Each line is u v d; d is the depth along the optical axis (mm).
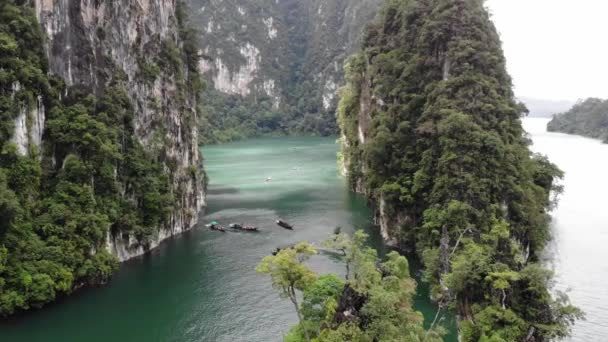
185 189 79750
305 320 37312
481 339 38500
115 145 60938
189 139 85562
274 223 81312
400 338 32094
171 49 78750
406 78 71250
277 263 36938
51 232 51438
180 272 60156
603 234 73312
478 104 59938
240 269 61000
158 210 68875
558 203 91688
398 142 67812
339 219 83188
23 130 51594
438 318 46656
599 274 58344
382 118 71500
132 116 67562
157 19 76688
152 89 72750
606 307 49938
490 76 64625
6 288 46562
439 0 71312
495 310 39562
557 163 138125
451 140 56312
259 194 104625
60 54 58188
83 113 57844
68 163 55281
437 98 63219
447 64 66250
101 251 56719
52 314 49125
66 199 53781
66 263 51531
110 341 45031
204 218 85000
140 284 56562
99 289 55188
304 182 118375
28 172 50719
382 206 70750
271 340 44469
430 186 60844
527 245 58594
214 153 183875
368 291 35125
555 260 62906
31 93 52594
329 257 62594
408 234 63562
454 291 43625
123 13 67938
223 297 53219
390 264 41844
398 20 83188
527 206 58031
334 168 141375
